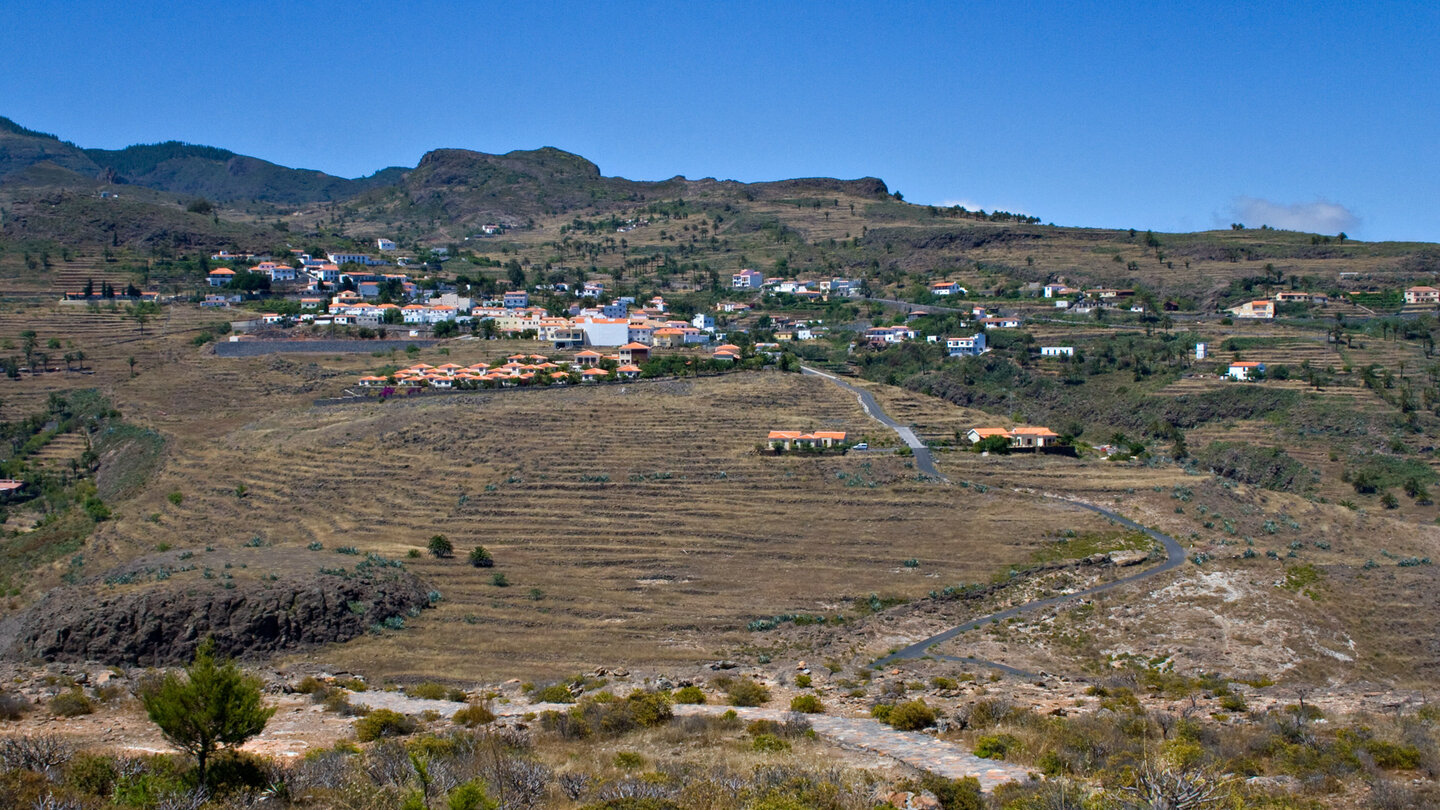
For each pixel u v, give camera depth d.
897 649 84.44
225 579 92.00
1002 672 75.25
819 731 45.34
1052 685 63.41
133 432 170.50
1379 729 42.97
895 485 129.00
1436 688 74.44
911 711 46.78
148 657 83.75
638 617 94.44
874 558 108.25
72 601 89.00
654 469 134.75
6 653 84.88
